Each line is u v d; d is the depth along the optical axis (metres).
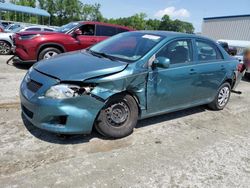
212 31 31.70
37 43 7.91
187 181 3.14
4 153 3.31
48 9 67.50
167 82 4.27
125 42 4.62
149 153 3.67
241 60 9.80
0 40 10.94
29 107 3.48
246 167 3.58
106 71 3.58
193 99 4.98
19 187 2.75
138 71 3.85
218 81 5.41
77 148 3.60
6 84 6.31
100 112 3.67
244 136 4.60
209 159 3.68
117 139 3.96
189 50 4.75
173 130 4.54
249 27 27.11
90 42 8.91
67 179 2.95
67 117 3.36
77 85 3.39
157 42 4.30
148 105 4.14
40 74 3.60
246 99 7.16
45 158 3.30
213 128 4.83
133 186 2.95
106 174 3.11
